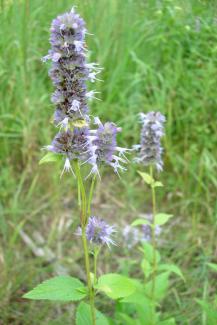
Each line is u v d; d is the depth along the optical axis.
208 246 0.56
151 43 0.68
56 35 0.29
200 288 0.51
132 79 0.67
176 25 0.63
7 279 0.52
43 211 0.60
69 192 0.62
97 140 0.32
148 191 0.63
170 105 0.62
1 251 0.55
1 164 0.61
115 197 0.63
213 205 0.60
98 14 0.66
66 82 0.29
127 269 0.50
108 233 0.33
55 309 0.50
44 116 0.62
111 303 0.50
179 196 0.62
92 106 0.65
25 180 0.61
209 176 0.59
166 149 0.62
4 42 0.62
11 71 0.62
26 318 0.48
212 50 0.58
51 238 0.57
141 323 0.42
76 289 0.32
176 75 0.63
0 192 0.58
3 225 0.56
